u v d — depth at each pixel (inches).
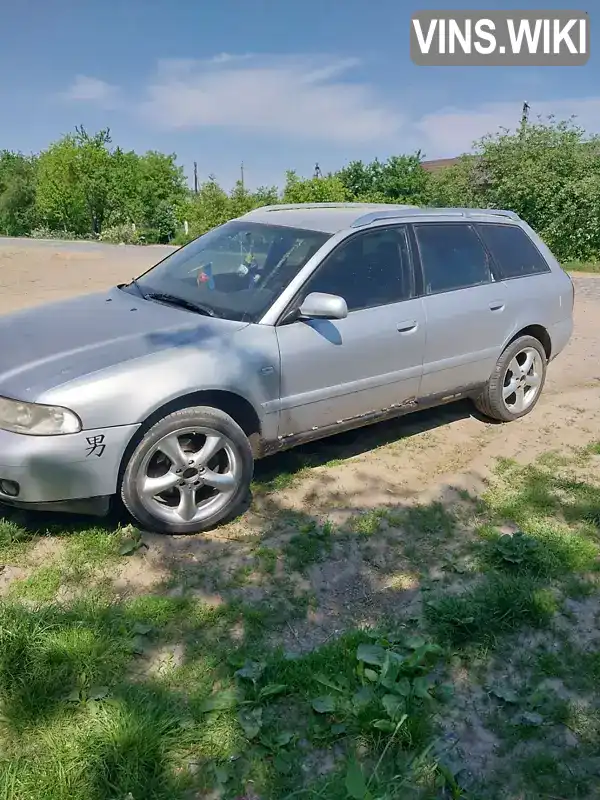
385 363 184.1
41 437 133.6
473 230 215.6
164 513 149.5
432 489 177.5
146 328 158.2
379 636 118.2
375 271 185.2
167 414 146.1
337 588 136.8
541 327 231.0
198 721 101.0
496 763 97.3
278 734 99.1
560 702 108.1
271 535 154.4
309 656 113.7
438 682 111.4
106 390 136.9
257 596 132.9
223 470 157.6
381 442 209.5
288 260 175.3
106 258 776.3
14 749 94.8
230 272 180.5
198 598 131.0
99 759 92.0
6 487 135.9
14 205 2294.5
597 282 628.4
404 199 1619.1
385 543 152.9
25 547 143.5
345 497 173.0
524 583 135.8
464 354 206.1
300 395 167.5
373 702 102.7
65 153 1759.4
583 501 173.9
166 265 199.6
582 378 286.5
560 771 96.2
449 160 1889.8
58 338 153.4
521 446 209.5
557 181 842.2
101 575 136.6
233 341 156.3
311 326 167.9
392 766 94.8
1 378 139.2
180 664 113.4
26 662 106.5
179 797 89.8
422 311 191.9
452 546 152.9
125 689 105.1
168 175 2129.7
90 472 137.5
